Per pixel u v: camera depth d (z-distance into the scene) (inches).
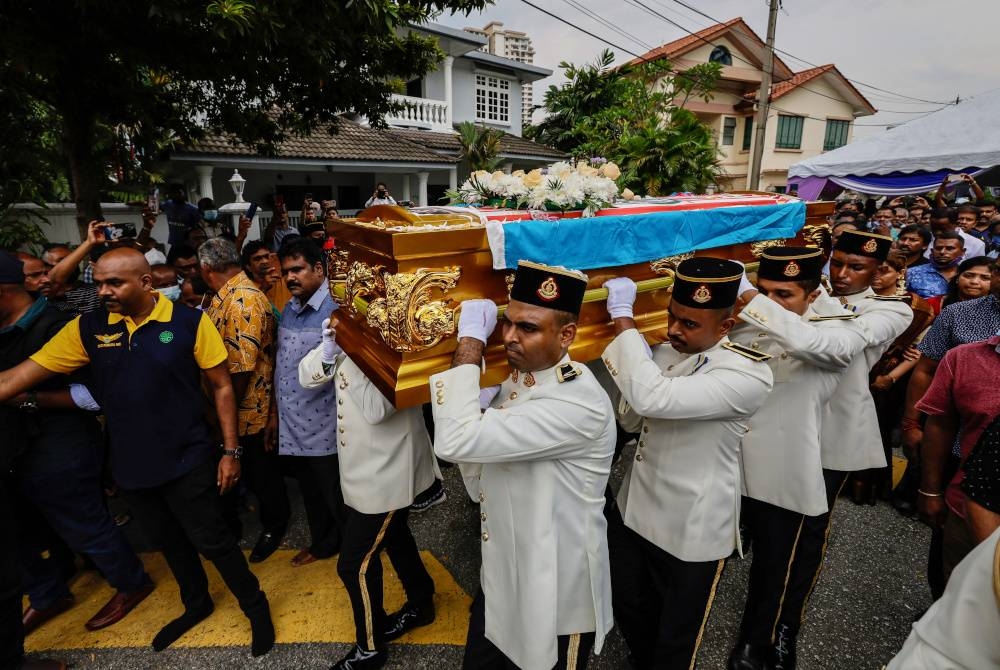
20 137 233.8
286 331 107.6
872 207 428.5
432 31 495.8
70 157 185.6
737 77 796.0
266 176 456.8
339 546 120.4
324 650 95.3
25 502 98.3
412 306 64.0
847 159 391.2
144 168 323.0
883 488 140.4
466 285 70.0
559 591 66.4
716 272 70.4
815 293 89.4
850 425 98.7
